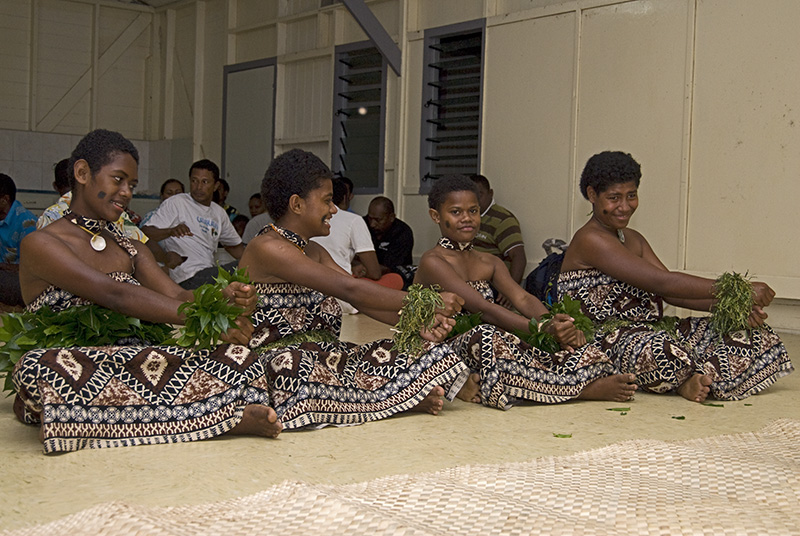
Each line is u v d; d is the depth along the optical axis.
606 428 3.03
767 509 1.88
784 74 6.34
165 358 2.71
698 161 6.79
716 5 6.66
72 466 2.39
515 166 7.95
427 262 3.69
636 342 3.68
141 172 12.74
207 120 11.95
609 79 7.28
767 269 6.45
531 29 7.81
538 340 3.48
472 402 3.49
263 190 3.24
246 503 1.95
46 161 12.30
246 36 11.31
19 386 2.60
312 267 3.09
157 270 3.07
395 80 9.08
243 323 2.82
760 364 3.76
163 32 12.62
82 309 2.86
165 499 2.11
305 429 2.93
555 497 2.00
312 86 10.30
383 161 9.20
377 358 3.17
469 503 1.92
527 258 7.87
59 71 12.36
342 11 9.80
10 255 7.08
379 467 2.45
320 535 1.70
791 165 6.32
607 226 3.90
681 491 2.05
